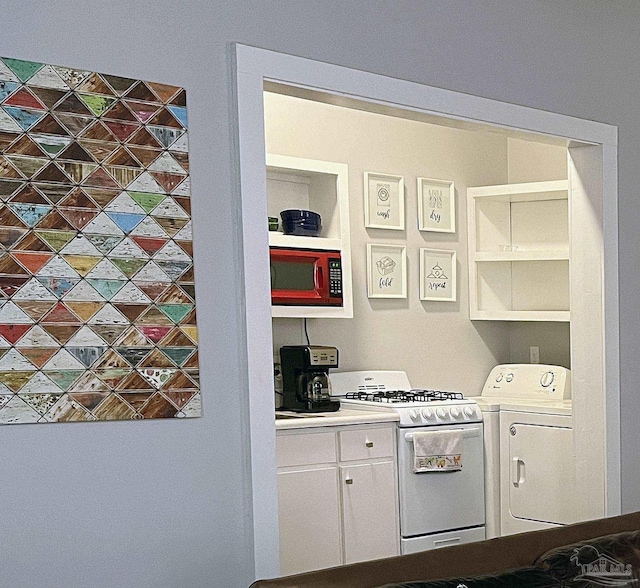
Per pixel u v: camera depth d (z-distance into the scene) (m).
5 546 2.36
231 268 2.82
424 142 5.42
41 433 2.43
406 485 4.57
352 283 5.07
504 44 3.68
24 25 2.43
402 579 2.30
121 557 2.55
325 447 4.31
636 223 4.21
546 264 5.53
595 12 4.07
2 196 2.38
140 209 2.62
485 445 4.96
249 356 2.81
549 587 2.35
